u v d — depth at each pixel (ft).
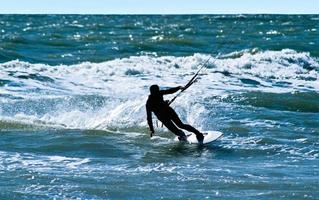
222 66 282.77
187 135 144.97
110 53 359.25
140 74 256.93
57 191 96.84
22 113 174.19
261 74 268.62
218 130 157.07
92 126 162.09
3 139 142.20
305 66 295.07
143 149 135.33
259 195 96.07
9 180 103.04
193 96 206.18
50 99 193.67
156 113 140.97
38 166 115.24
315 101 203.92
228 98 204.85
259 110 187.42
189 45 414.00
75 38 457.27
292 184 103.09
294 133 153.58
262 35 518.37
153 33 545.85
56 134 148.97
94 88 223.51
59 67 261.44
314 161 124.16
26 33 536.42
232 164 120.78
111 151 132.46
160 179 106.32
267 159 126.00
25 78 232.32
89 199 93.20
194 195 95.81
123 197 94.63
